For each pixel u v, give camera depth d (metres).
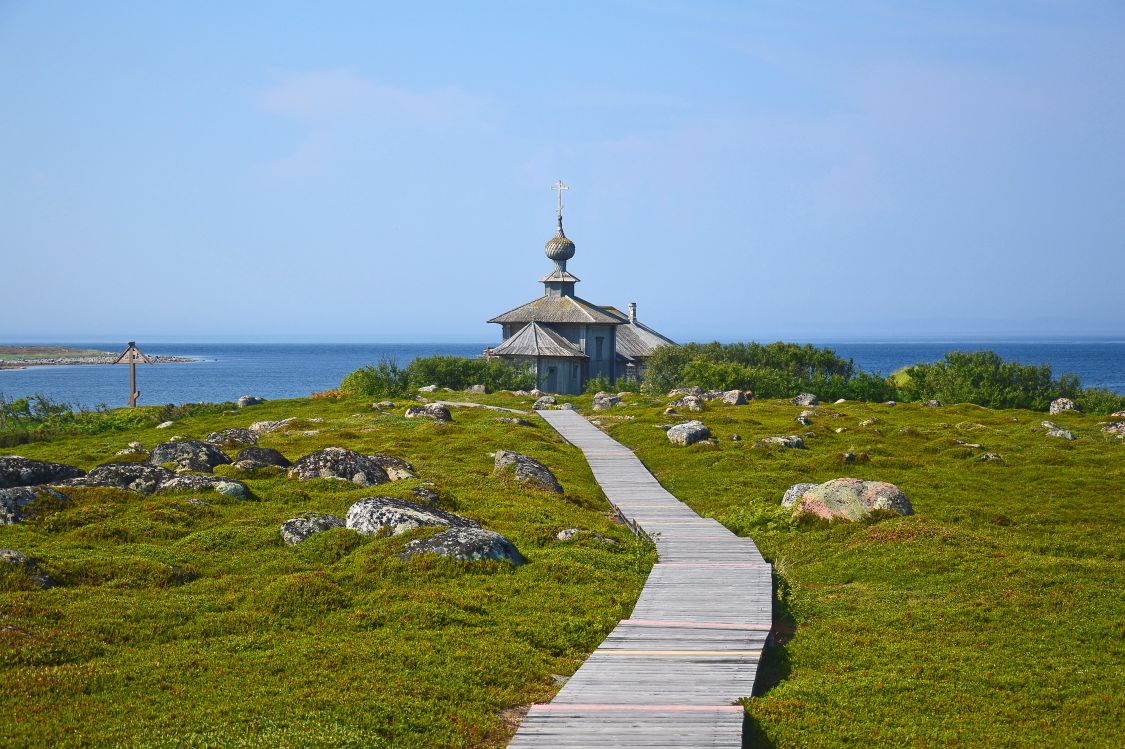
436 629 19.72
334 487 33.69
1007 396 84.88
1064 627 20.86
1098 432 59.31
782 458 48.31
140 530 26.50
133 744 13.74
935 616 22.02
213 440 48.84
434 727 15.15
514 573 23.95
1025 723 15.99
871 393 89.00
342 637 19.00
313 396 83.19
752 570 25.25
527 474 38.91
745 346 109.31
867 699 17.08
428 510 27.64
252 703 15.37
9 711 14.68
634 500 37.38
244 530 26.80
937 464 46.56
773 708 16.11
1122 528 32.91
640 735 14.34
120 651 17.73
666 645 19.08
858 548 28.81
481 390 91.06
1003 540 30.05
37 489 28.17
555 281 120.06
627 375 121.69
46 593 20.48
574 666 18.47
